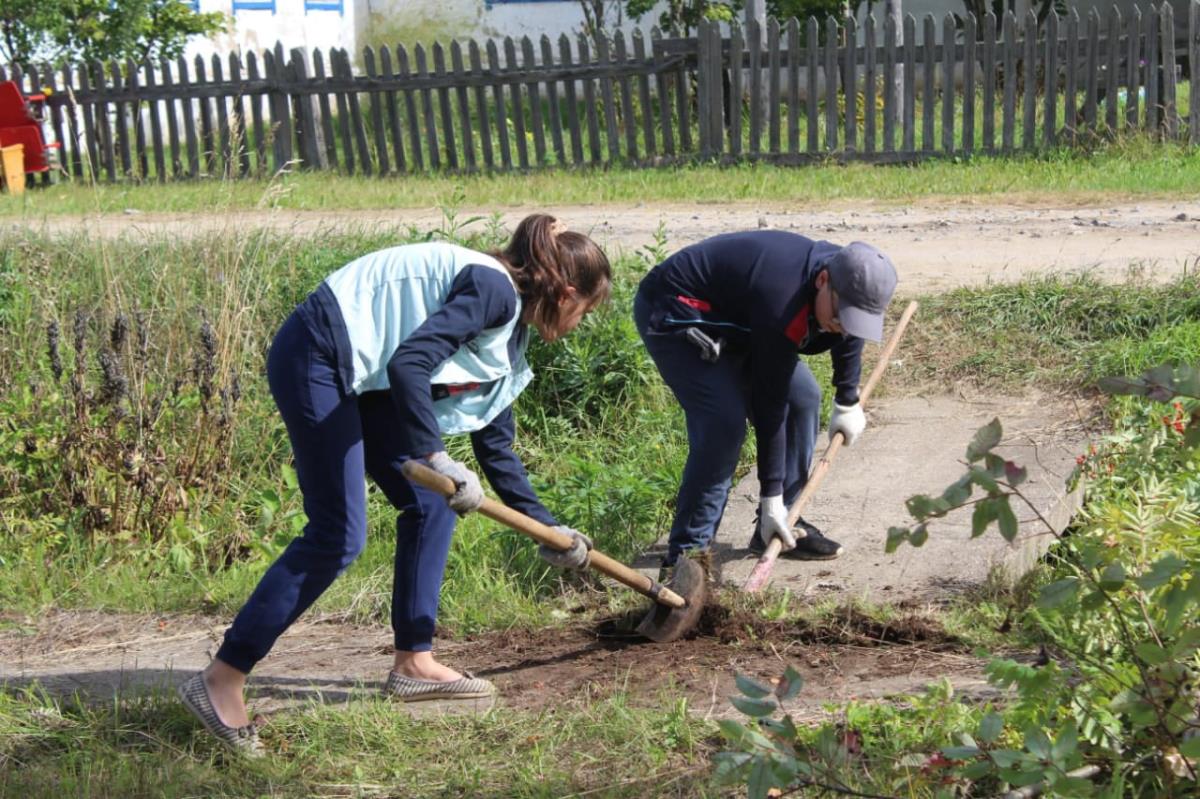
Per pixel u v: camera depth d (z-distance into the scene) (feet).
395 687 14.89
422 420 12.80
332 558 13.71
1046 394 24.73
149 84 58.85
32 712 15.06
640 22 79.71
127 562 20.98
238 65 57.77
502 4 84.17
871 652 15.62
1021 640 15.33
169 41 69.62
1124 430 20.03
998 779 11.48
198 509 22.11
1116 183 42.63
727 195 45.60
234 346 25.22
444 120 56.18
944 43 50.39
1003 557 17.37
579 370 26.03
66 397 23.56
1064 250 32.53
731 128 53.21
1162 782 10.43
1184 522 13.92
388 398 14.20
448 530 14.76
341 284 13.62
